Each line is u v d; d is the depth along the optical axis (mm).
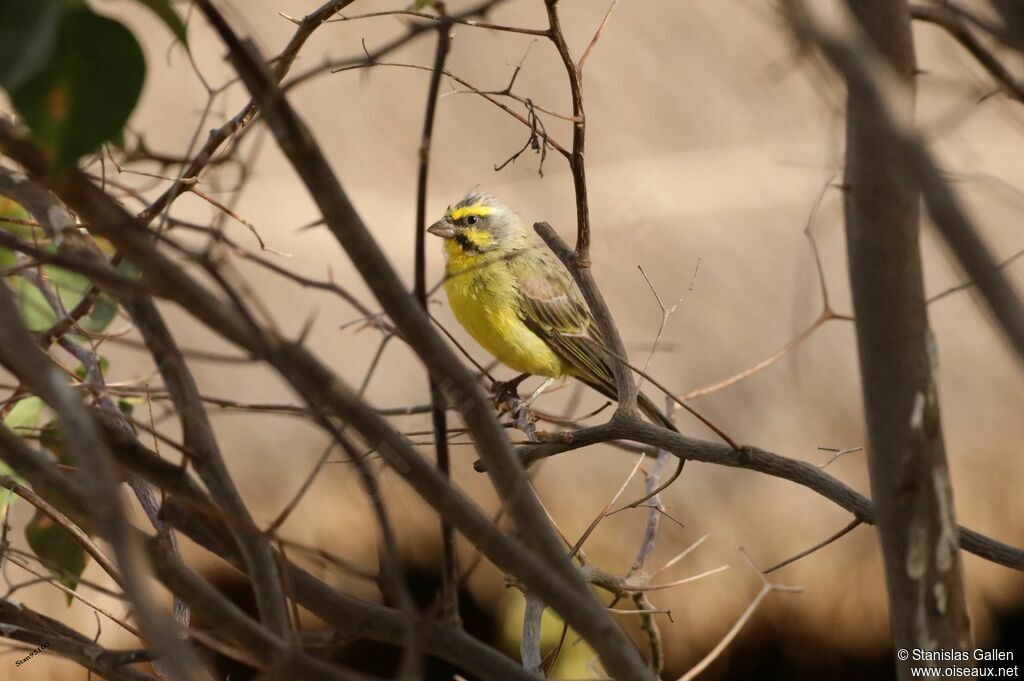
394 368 13156
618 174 15156
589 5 16703
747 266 14344
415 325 4160
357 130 15180
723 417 13062
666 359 13336
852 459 12945
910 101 4074
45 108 3680
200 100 13789
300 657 4152
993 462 13281
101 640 10492
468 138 15430
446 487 4195
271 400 12688
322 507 12469
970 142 13852
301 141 3779
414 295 4309
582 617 4312
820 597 12648
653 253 14234
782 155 15266
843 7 4109
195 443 4488
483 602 12570
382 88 15422
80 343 7219
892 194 4301
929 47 14211
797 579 12672
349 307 13594
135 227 3740
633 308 13688
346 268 13883
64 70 3693
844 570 12648
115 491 3469
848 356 13711
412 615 4035
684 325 13633
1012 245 13562
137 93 3723
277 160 14641
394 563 4086
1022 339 3438
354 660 15109
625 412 6004
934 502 4551
